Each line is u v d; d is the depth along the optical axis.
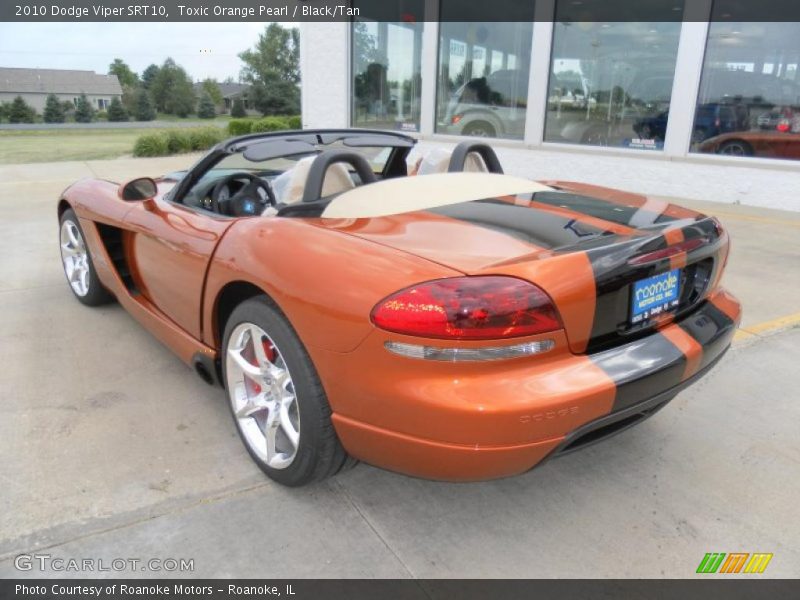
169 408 2.75
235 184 3.04
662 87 8.56
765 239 6.18
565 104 9.52
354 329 1.74
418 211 2.21
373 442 1.82
